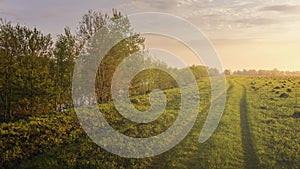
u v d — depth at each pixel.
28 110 33.12
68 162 17.83
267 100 37.69
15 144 21.09
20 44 33.59
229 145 21.06
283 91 44.31
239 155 19.22
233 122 27.39
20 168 17.67
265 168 17.12
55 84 35.62
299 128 24.47
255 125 26.06
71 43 37.16
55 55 36.84
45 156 19.22
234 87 52.97
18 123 27.11
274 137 22.42
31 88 32.50
